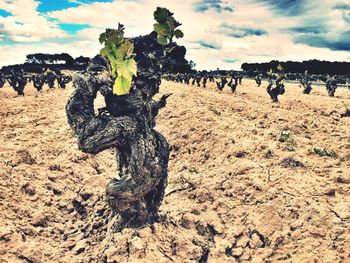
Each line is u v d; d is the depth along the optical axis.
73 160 10.11
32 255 5.46
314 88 44.06
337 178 7.38
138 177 5.38
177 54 5.73
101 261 5.45
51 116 18.17
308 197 6.74
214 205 7.23
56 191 8.05
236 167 8.63
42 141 11.70
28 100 27.23
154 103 5.96
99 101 23.52
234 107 19.56
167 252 5.64
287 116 15.98
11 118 17.08
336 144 10.41
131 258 5.30
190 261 5.55
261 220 6.31
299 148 9.98
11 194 7.16
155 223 6.22
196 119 13.88
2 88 46.47
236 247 6.01
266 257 5.57
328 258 5.06
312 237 5.62
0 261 5.17
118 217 6.30
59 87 49.31
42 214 6.91
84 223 6.96
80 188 8.48
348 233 5.48
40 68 88.69
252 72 80.62
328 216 5.97
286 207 6.50
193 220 6.76
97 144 5.26
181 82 58.78
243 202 7.11
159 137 5.96
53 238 6.36
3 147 10.12
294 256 5.36
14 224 6.29
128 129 5.37
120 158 6.11
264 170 8.21
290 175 7.79
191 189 8.13
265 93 34.72
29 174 8.38
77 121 5.29
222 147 10.26
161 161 5.68
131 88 5.38
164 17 5.36
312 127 13.70
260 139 10.87
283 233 5.93
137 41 5.41
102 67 5.38
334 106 21.44
